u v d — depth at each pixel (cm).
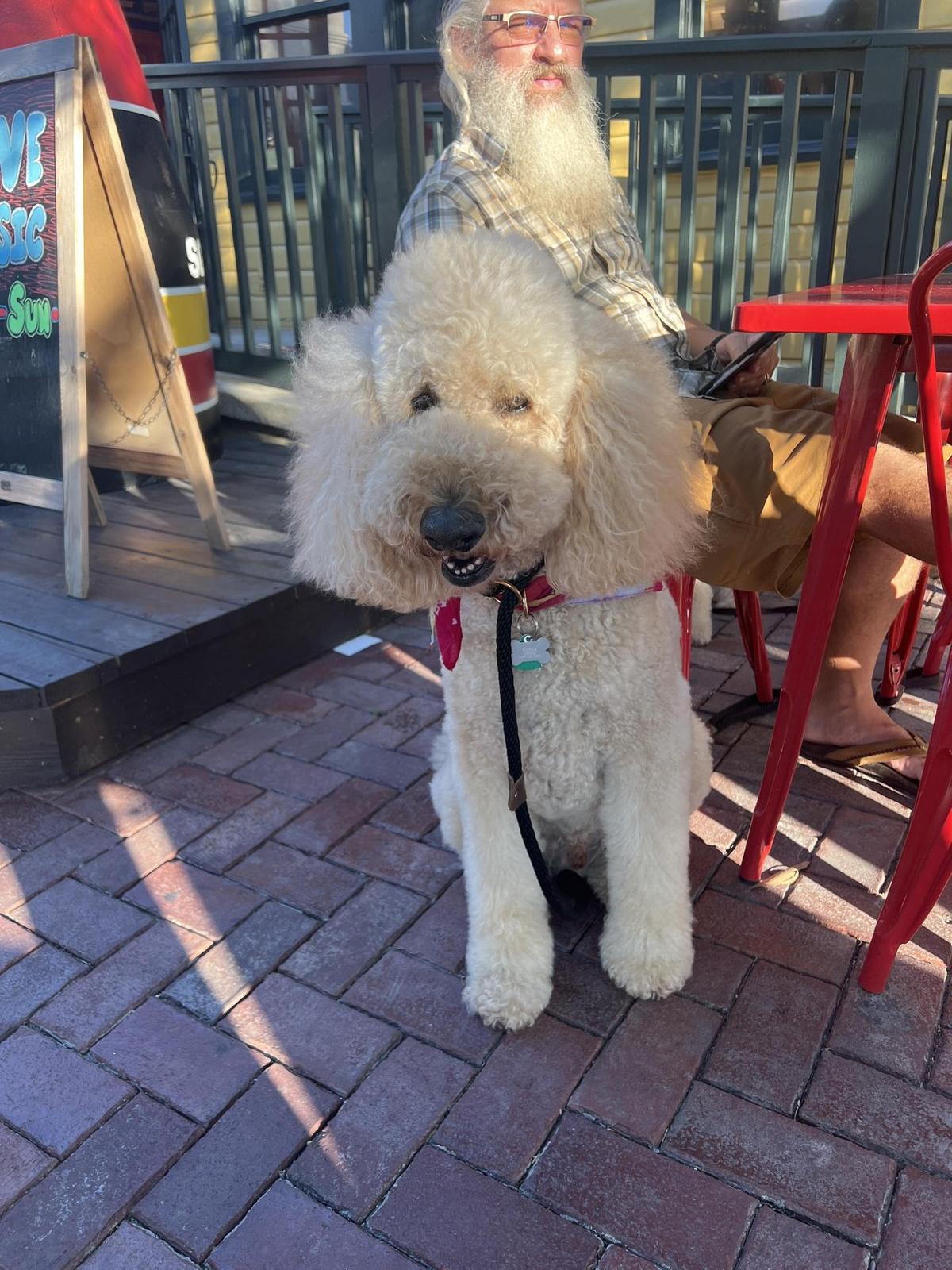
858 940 187
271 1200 142
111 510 392
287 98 640
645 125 371
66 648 260
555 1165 145
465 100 235
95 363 326
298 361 172
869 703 243
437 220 217
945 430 205
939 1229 133
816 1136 148
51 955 193
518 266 146
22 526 375
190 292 418
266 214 475
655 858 174
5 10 348
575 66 240
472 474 132
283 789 247
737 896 201
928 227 412
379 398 149
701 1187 141
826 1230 134
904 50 320
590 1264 131
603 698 161
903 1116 150
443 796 202
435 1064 164
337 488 154
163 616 281
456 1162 146
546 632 158
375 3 583
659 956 174
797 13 485
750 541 191
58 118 269
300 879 212
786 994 175
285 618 307
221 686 291
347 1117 155
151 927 200
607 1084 158
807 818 226
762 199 510
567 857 200
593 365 151
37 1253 137
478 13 232
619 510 149
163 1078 163
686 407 190
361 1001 178
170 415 323
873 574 222
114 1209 142
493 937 173
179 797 245
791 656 182
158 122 399
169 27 711
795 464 184
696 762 198
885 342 150
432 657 321
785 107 359
